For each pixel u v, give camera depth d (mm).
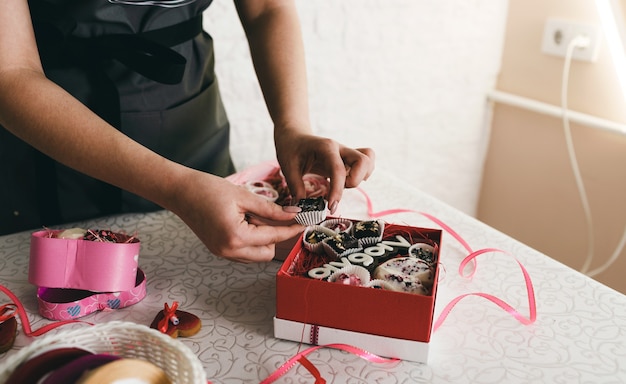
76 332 583
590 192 1799
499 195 2109
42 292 809
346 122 1786
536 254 943
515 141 1995
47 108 757
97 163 761
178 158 1088
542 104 1853
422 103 1889
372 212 1052
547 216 1957
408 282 729
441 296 839
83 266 771
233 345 747
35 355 560
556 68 1811
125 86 1000
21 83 759
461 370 712
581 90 1756
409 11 1730
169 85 1034
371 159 898
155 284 857
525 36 1874
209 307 813
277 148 928
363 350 727
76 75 952
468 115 1998
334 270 751
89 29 938
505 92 1986
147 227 1006
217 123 1156
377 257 789
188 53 1055
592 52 1686
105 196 1007
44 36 922
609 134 1698
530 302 813
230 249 727
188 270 893
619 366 723
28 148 962
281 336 753
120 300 799
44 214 999
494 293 849
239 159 1655
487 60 1945
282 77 984
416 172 1992
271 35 1010
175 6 995
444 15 1798
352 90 1749
